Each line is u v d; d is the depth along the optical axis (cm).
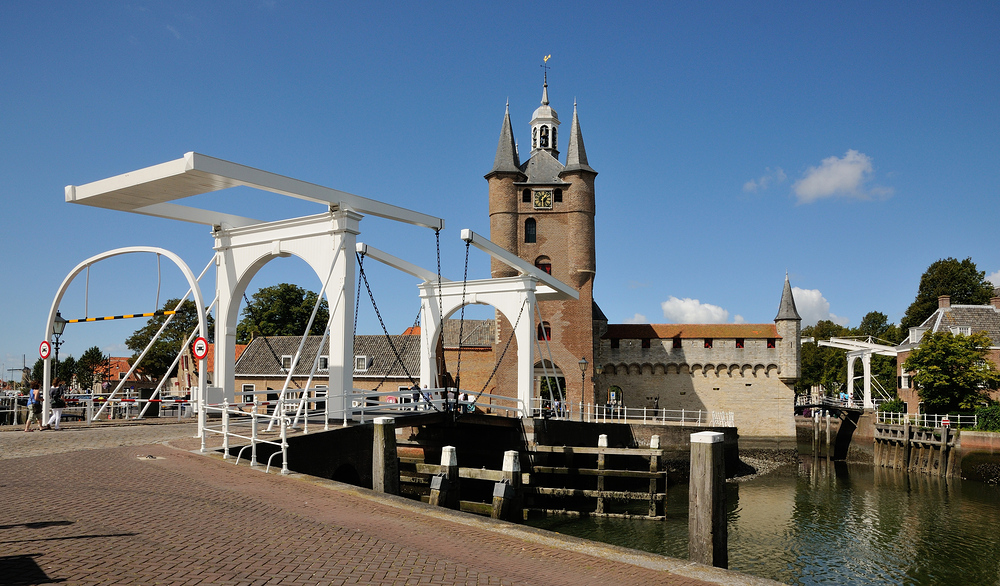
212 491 859
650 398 4788
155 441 1387
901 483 3145
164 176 1521
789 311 4712
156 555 554
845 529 2167
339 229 1803
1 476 904
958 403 3656
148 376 5875
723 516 838
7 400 2405
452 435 2470
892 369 6278
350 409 1758
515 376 4241
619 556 659
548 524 2011
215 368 1989
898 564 1781
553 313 4294
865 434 4194
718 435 847
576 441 2767
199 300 1756
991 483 3033
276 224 1908
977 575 1695
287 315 5244
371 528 715
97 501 752
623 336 4822
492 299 2739
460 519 780
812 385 7581
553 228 4400
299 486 948
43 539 580
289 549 605
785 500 2680
